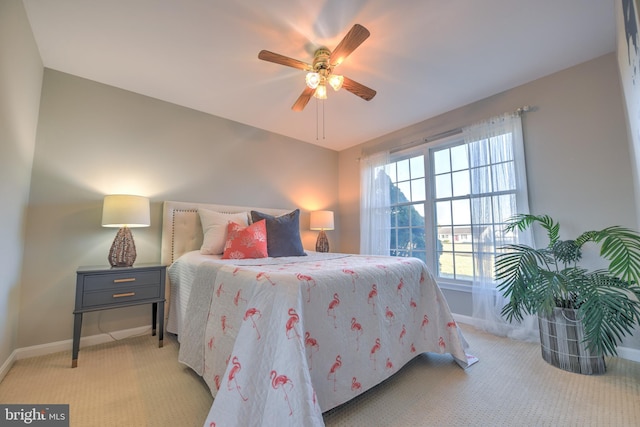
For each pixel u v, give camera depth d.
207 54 2.10
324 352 1.30
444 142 3.16
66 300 2.20
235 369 1.12
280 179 3.73
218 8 1.67
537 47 2.06
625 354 1.96
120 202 2.17
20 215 1.91
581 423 1.29
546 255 2.12
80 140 2.33
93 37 1.91
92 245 2.34
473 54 2.14
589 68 2.21
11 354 1.86
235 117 3.22
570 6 1.68
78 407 1.40
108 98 2.49
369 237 3.80
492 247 2.59
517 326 2.42
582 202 2.21
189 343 1.73
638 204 1.76
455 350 1.88
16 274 1.90
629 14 1.11
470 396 1.52
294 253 2.66
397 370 1.68
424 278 2.06
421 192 3.45
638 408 1.39
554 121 2.37
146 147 2.67
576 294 1.79
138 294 2.16
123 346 2.22
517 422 1.30
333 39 1.94
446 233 3.17
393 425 1.28
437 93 2.71
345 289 1.46
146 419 1.31
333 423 1.29
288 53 2.08
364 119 3.30
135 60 2.16
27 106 1.88
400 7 1.68
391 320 1.71
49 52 2.05
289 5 1.65
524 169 2.49
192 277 2.08
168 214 2.67
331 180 4.36
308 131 3.66
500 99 2.71
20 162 1.83
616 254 1.63
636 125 1.39
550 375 1.74
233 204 3.25
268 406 1.04
